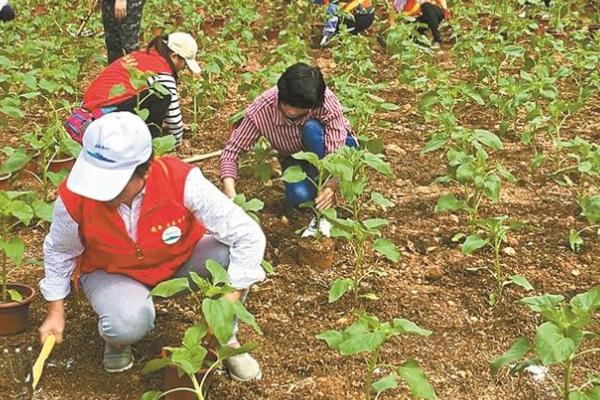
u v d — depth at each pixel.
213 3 8.90
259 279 2.84
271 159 4.79
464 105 5.70
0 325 3.26
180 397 2.83
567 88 6.35
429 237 4.11
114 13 5.63
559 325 2.59
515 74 6.70
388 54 7.38
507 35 7.48
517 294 3.61
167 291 2.63
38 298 3.55
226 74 5.93
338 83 5.25
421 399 2.98
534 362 2.71
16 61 6.30
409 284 3.71
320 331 3.38
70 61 5.82
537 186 4.66
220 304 2.53
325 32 7.60
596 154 4.08
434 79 5.92
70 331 3.33
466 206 3.95
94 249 2.85
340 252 3.95
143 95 4.57
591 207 3.86
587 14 8.80
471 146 4.79
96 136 2.54
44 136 4.04
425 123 5.61
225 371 3.08
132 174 2.57
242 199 3.41
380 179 4.75
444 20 8.07
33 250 3.96
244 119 3.87
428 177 4.79
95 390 3.02
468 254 3.67
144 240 2.82
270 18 8.22
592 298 2.67
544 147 5.18
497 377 3.11
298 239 4.05
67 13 8.07
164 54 4.62
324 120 3.86
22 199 3.63
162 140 3.62
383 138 5.35
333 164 3.54
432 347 3.28
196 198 2.79
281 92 3.58
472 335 3.37
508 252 3.95
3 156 4.93
